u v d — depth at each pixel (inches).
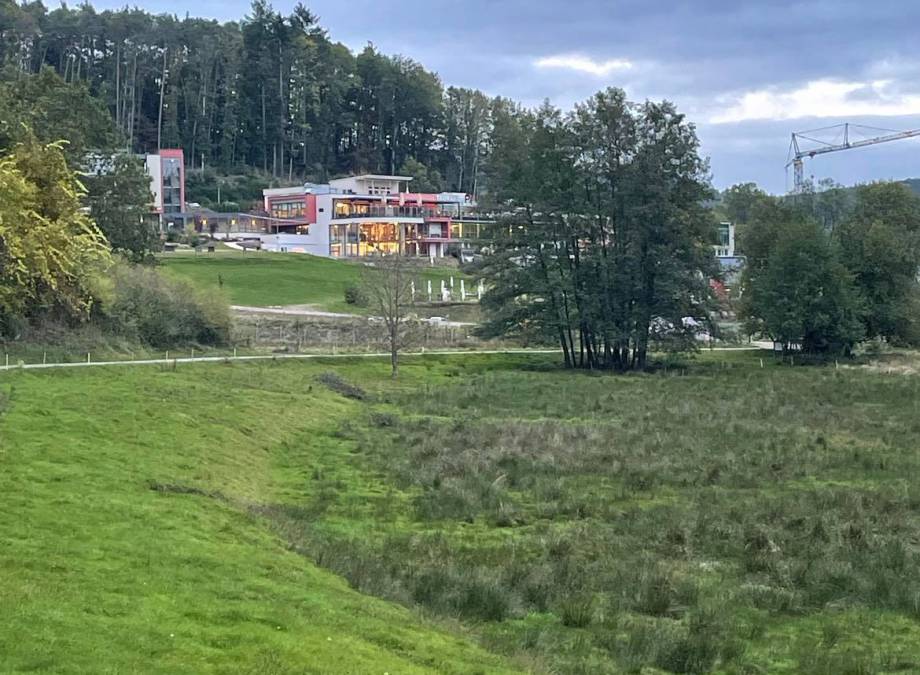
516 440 1202.6
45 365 1531.7
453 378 2052.2
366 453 1122.7
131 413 1111.6
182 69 6673.2
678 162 2460.6
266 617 467.2
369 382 1899.6
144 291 2127.2
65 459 819.4
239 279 3607.3
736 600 608.7
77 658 377.7
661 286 2378.2
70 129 2278.5
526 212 2479.1
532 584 619.8
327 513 825.5
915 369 2367.1
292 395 1497.3
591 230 2519.7
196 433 1066.1
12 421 963.3
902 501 886.4
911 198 3102.9
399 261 2731.3
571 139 2479.1
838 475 1029.2
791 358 2618.1
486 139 7229.3
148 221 2731.3
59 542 557.3
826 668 497.0
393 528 784.9
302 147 6756.9
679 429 1343.5
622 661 502.3
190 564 550.6
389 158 7263.8
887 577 646.5
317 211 5118.1
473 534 770.8
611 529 791.7
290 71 6673.2
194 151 6427.2
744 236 3038.9
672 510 848.3
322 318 2763.3
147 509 676.1
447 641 492.4
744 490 952.9
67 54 6624.0
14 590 451.2
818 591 624.7
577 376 2174.0
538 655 496.1
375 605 535.5
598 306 2412.6
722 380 2106.3
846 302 2571.4
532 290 2412.6
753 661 509.4
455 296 3627.0
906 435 1307.8
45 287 1218.0
